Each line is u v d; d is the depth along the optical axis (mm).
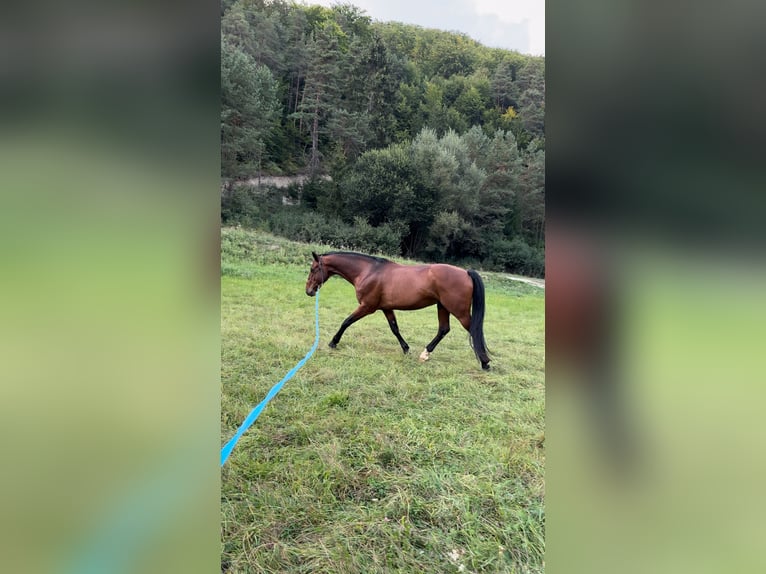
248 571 2053
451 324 5551
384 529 2293
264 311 5441
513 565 2092
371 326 5371
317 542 2221
